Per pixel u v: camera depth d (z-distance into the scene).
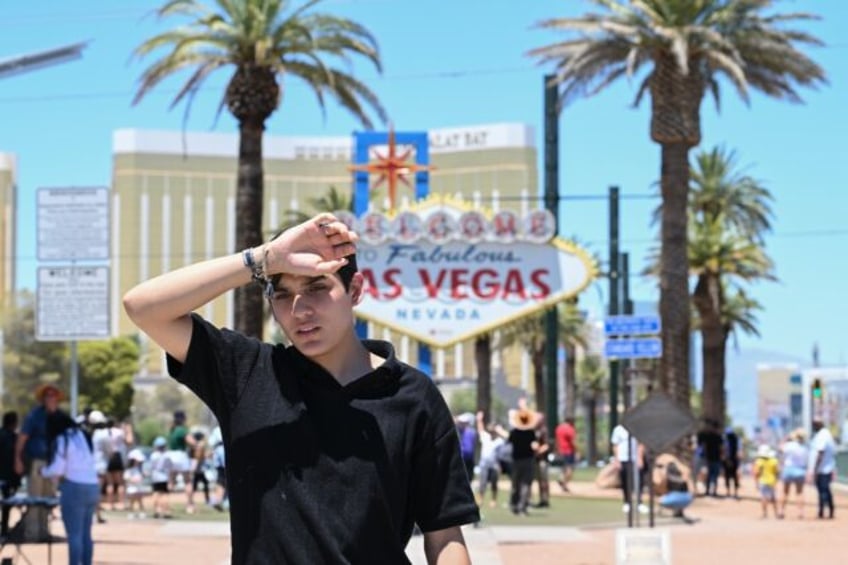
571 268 28.34
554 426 37.06
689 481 34.47
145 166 160.00
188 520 23.91
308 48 29.47
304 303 3.69
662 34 31.03
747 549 20.02
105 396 93.62
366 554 3.56
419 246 28.61
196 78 29.88
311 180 155.38
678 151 33.06
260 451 3.61
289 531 3.54
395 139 34.62
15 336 78.44
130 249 159.12
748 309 53.22
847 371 67.12
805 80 32.59
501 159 138.00
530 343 68.56
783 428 109.00
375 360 3.89
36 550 17.42
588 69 33.16
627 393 27.77
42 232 19.72
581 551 19.16
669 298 33.22
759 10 32.38
